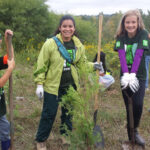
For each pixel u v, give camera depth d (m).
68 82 1.96
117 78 4.59
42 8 7.00
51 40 1.88
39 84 1.90
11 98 1.71
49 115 1.96
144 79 2.07
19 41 6.24
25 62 5.36
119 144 2.24
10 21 6.46
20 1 6.66
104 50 5.94
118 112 2.94
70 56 1.92
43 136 2.03
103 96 3.57
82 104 1.65
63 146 2.17
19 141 2.25
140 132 2.48
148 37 2.04
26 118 2.71
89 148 1.69
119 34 2.10
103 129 2.51
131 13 1.97
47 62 1.91
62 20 1.88
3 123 1.71
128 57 2.05
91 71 1.75
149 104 3.32
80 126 1.66
